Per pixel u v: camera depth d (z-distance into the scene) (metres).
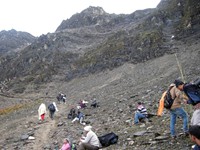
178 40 86.69
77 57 125.62
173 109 12.30
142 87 43.47
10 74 137.50
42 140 22.30
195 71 38.72
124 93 43.00
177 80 11.38
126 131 17.12
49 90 103.88
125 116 22.94
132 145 13.66
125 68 87.38
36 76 120.75
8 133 27.48
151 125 16.75
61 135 22.34
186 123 12.38
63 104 51.69
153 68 69.44
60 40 143.50
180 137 12.42
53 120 31.11
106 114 27.03
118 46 104.12
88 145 14.17
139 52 92.38
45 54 136.25
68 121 28.72
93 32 159.12
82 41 146.50
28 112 46.03
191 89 9.15
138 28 113.38
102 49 110.62
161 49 86.06
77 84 96.06
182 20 94.69
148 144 13.02
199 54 58.69
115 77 81.12
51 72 118.12
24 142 22.11
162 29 100.38
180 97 12.00
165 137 12.96
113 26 164.12
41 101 69.38
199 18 87.38
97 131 20.03
